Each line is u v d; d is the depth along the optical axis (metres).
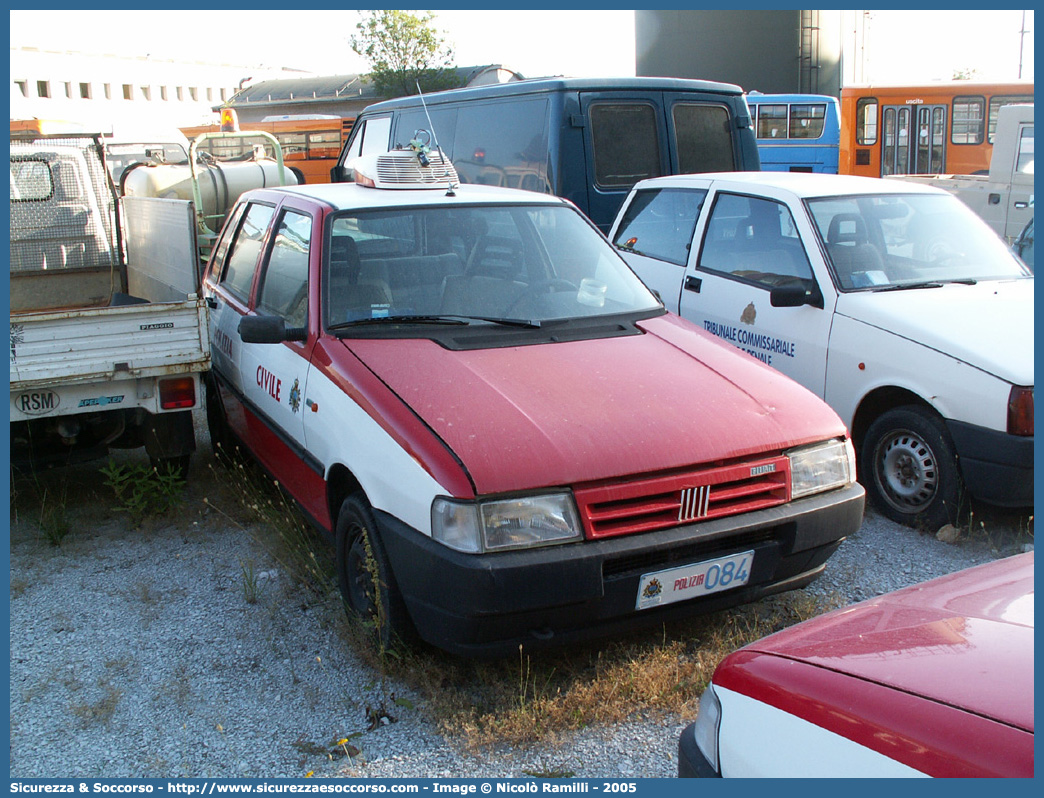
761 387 3.76
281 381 4.34
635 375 3.72
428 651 3.49
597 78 8.84
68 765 3.00
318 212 4.47
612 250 4.92
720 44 34.16
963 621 1.99
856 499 3.56
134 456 6.25
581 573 3.01
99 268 7.60
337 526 3.78
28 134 7.15
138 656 3.68
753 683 1.98
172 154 12.48
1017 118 12.39
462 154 10.24
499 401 3.39
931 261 5.53
